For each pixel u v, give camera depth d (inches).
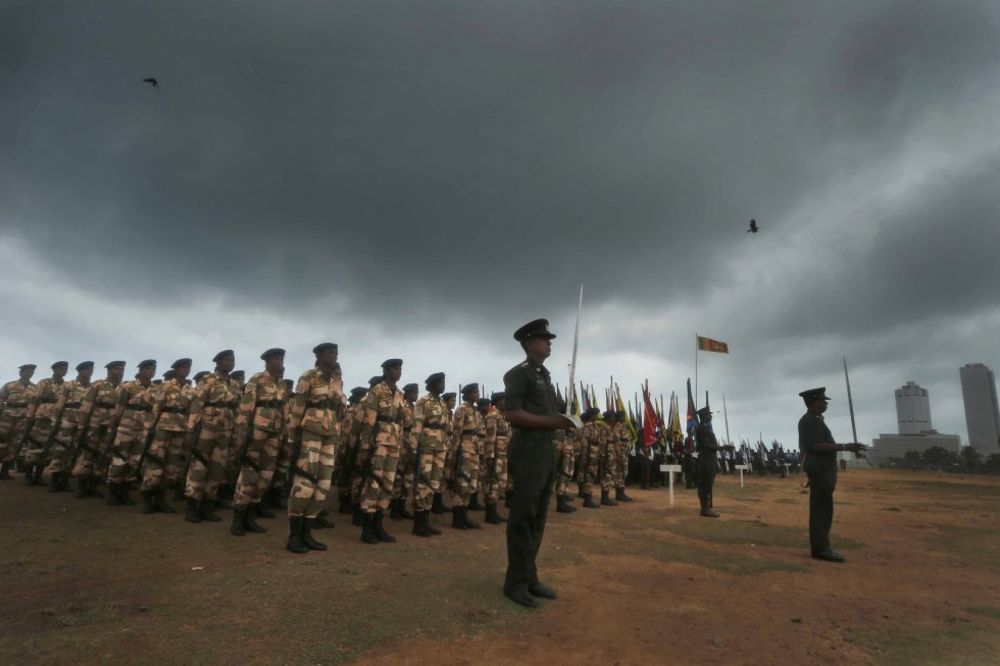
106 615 164.6
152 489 339.9
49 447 419.5
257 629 158.7
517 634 166.9
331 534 321.4
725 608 202.5
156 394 403.5
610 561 276.2
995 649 169.3
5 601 175.8
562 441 497.4
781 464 1373.0
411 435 411.2
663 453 919.0
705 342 905.5
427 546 296.8
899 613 203.8
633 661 150.1
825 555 298.2
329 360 282.7
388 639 157.2
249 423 302.7
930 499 716.0
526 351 219.6
